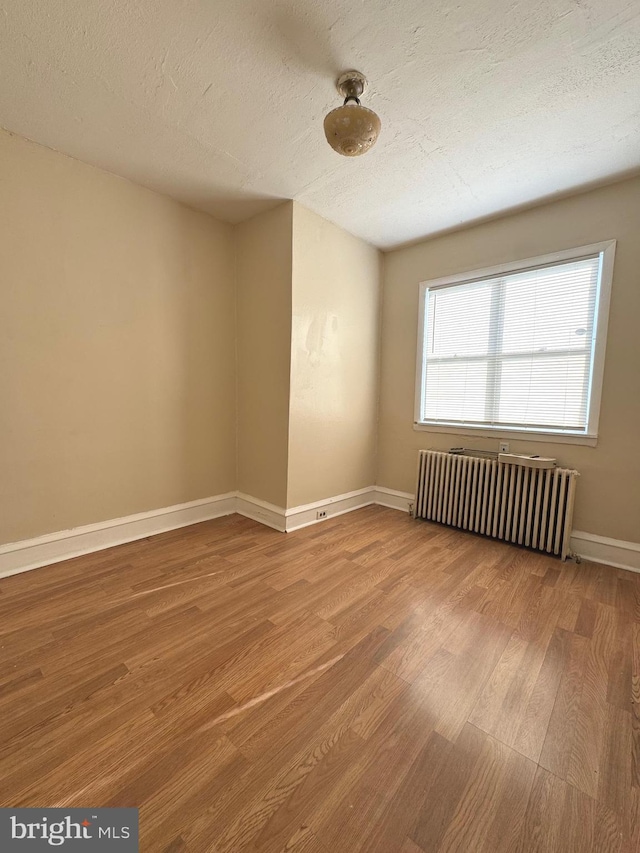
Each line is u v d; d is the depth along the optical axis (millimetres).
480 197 2668
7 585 2113
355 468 3666
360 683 1449
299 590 2125
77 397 2436
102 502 2609
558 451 2734
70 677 1451
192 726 1248
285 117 1920
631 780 1090
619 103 1786
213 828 951
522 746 1194
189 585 2154
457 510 3105
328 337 3203
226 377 3334
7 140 2057
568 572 2396
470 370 3205
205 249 3070
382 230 3227
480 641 1707
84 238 2389
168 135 2074
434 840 936
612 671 1531
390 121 1923
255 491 3299
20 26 1416
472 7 1342
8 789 1033
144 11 1361
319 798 1029
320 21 1399
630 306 2408
